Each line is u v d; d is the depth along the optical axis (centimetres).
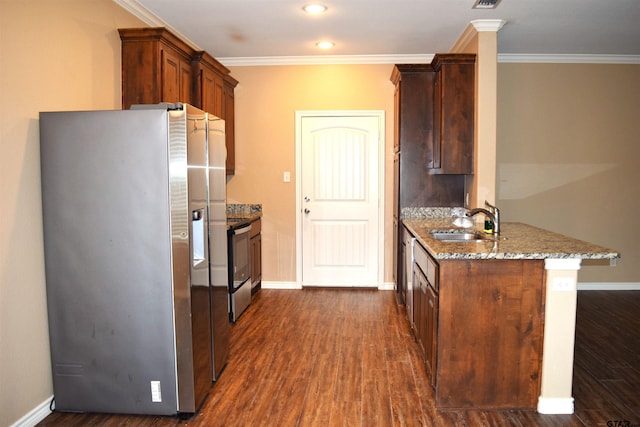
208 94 412
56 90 259
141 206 239
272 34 420
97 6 297
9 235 226
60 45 262
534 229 366
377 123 512
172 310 242
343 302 473
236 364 321
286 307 456
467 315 254
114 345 247
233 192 529
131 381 248
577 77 506
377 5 347
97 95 298
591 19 379
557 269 249
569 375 254
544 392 255
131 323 245
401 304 460
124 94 327
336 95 512
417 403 267
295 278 530
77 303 246
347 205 524
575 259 247
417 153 446
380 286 527
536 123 510
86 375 250
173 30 407
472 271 253
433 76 438
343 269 530
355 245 527
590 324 407
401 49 473
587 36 428
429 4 345
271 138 521
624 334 382
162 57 329
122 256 242
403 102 442
